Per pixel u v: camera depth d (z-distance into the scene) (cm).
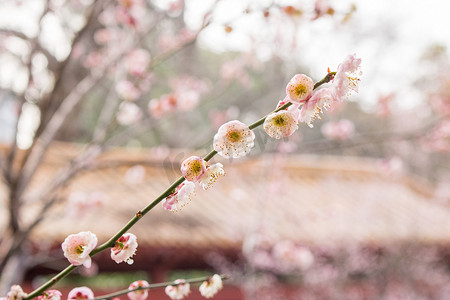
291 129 133
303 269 819
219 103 930
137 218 140
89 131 961
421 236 1003
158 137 748
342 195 1142
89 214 777
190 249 789
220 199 988
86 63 518
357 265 949
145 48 579
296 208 1015
